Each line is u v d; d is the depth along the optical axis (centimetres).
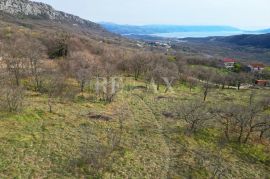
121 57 10994
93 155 3769
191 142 4619
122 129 4812
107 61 9888
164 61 11662
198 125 5234
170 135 4800
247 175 3841
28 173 3250
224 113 5788
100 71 8019
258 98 8350
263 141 4922
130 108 6047
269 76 13825
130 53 12569
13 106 4897
